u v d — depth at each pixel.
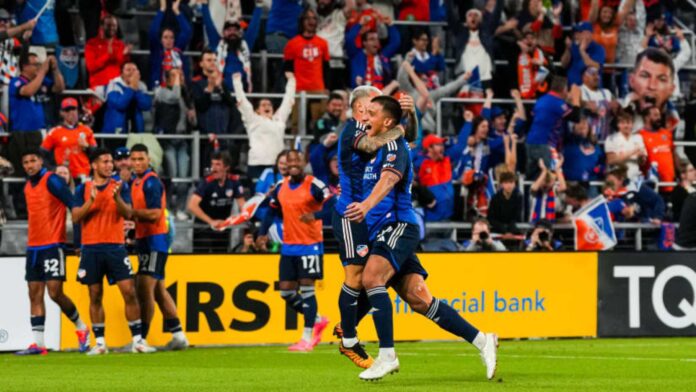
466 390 15.14
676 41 42.97
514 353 24.88
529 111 39.34
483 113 37.78
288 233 26.05
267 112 35.00
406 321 29.98
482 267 30.48
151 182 25.72
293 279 26.19
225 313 28.30
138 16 39.75
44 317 26.12
